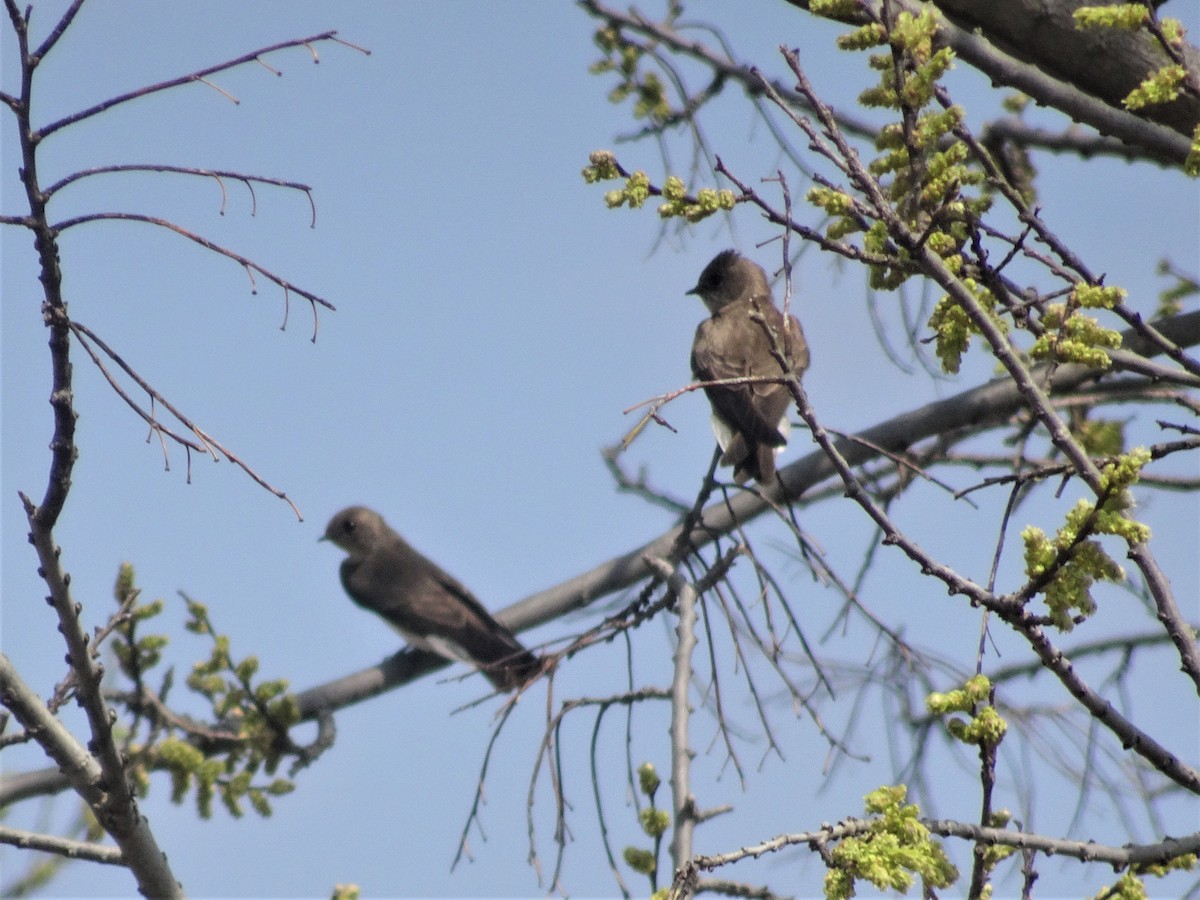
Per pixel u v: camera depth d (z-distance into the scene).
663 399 7.19
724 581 11.56
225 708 15.49
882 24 7.65
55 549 8.15
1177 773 7.23
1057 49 9.84
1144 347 13.12
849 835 6.71
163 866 9.15
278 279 7.29
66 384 7.53
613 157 8.04
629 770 10.95
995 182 8.38
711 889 8.75
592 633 11.64
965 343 8.12
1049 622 7.01
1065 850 7.02
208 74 7.22
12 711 8.73
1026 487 12.02
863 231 7.95
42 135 7.02
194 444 7.11
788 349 7.54
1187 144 9.79
